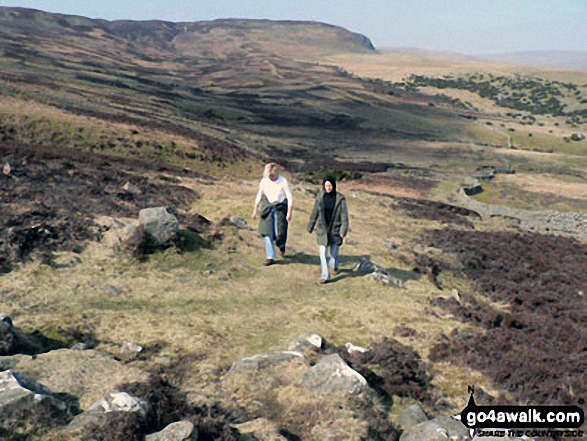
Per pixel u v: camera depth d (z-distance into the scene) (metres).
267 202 13.42
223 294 11.11
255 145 86.81
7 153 22.44
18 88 67.19
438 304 11.81
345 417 6.09
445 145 119.81
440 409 7.04
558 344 10.13
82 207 15.40
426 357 8.67
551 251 23.02
